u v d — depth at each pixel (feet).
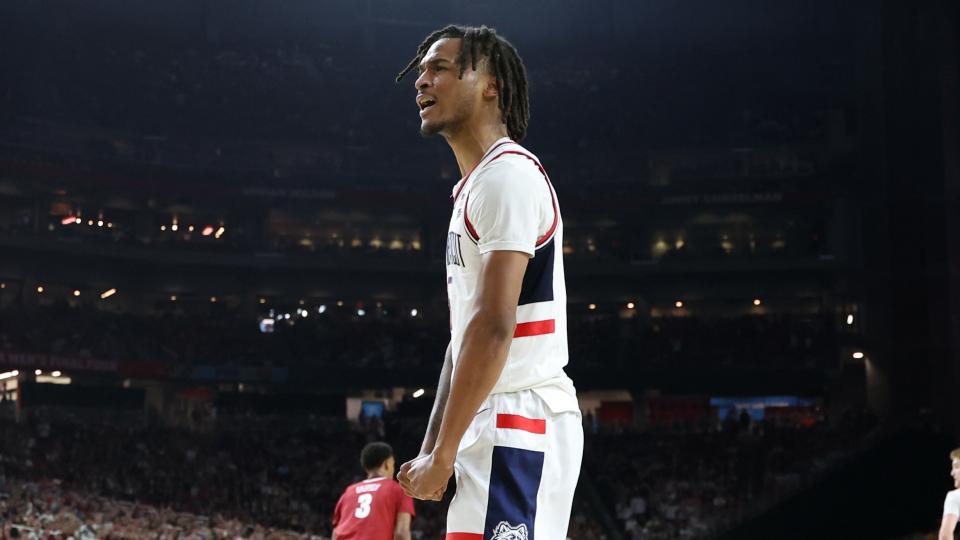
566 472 9.58
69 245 152.87
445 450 8.98
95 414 141.49
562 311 9.89
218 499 124.06
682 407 163.73
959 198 156.46
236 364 154.10
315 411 153.07
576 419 9.87
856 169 163.22
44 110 161.68
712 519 125.18
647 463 139.54
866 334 157.48
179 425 145.59
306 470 135.95
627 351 161.17
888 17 161.17
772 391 157.17
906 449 135.13
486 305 9.10
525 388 9.57
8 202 156.76
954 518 27.81
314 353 158.81
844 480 131.23
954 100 158.10
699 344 161.07
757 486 132.67
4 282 154.81
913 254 156.04
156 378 148.97
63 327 145.07
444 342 163.94
